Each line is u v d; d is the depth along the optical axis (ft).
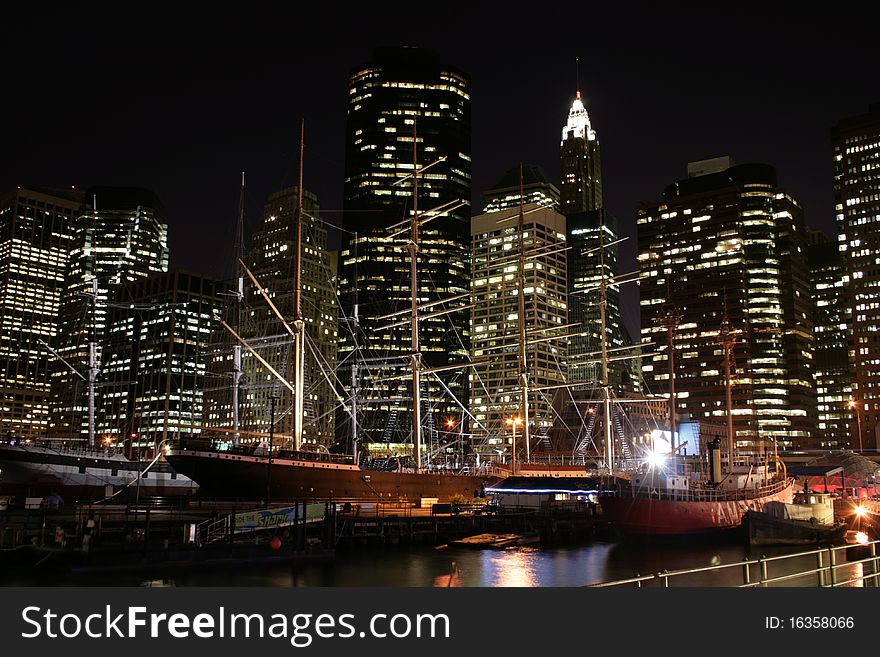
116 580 151.23
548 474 390.83
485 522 253.24
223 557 175.83
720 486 261.24
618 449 549.54
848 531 269.44
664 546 233.14
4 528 181.57
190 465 274.16
